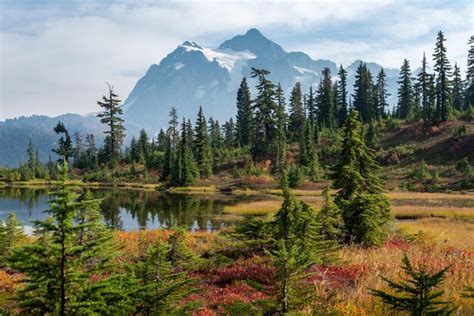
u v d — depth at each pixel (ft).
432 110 317.01
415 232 86.89
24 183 367.04
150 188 289.53
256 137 337.11
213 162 343.05
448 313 23.17
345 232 64.13
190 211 161.99
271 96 329.72
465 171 217.97
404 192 199.82
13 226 62.13
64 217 17.85
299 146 333.62
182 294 24.84
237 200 201.67
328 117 390.83
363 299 35.17
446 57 298.35
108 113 356.79
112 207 176.65
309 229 48.29
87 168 401.29
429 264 46.60
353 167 77.71
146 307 22.61
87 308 17.74
